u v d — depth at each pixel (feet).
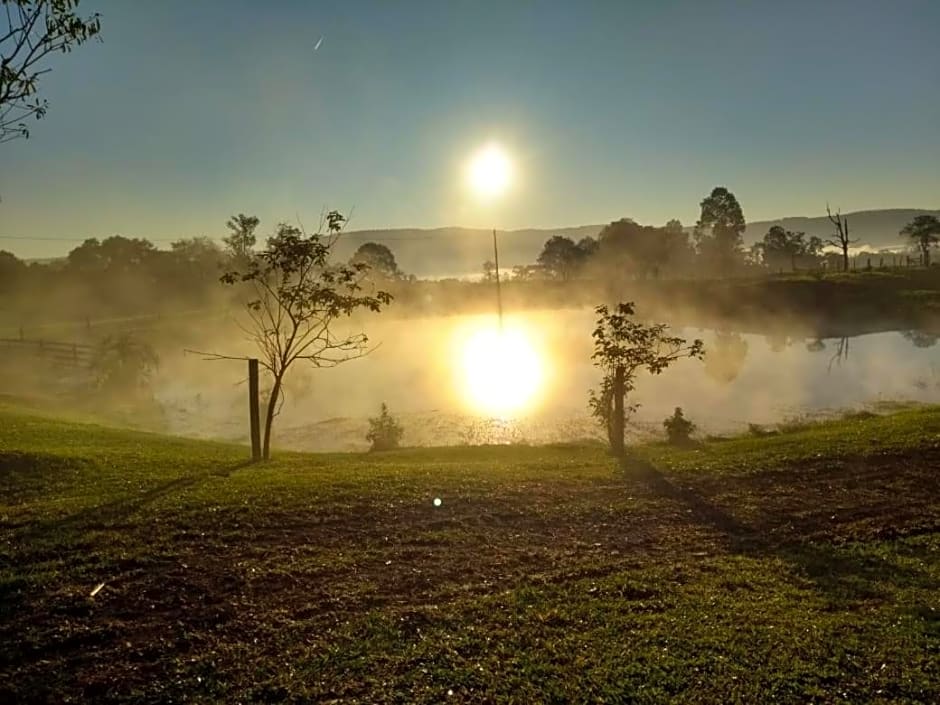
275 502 28.96
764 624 19.29
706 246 347.15
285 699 15.57
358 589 21.27
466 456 48.14
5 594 19.83
